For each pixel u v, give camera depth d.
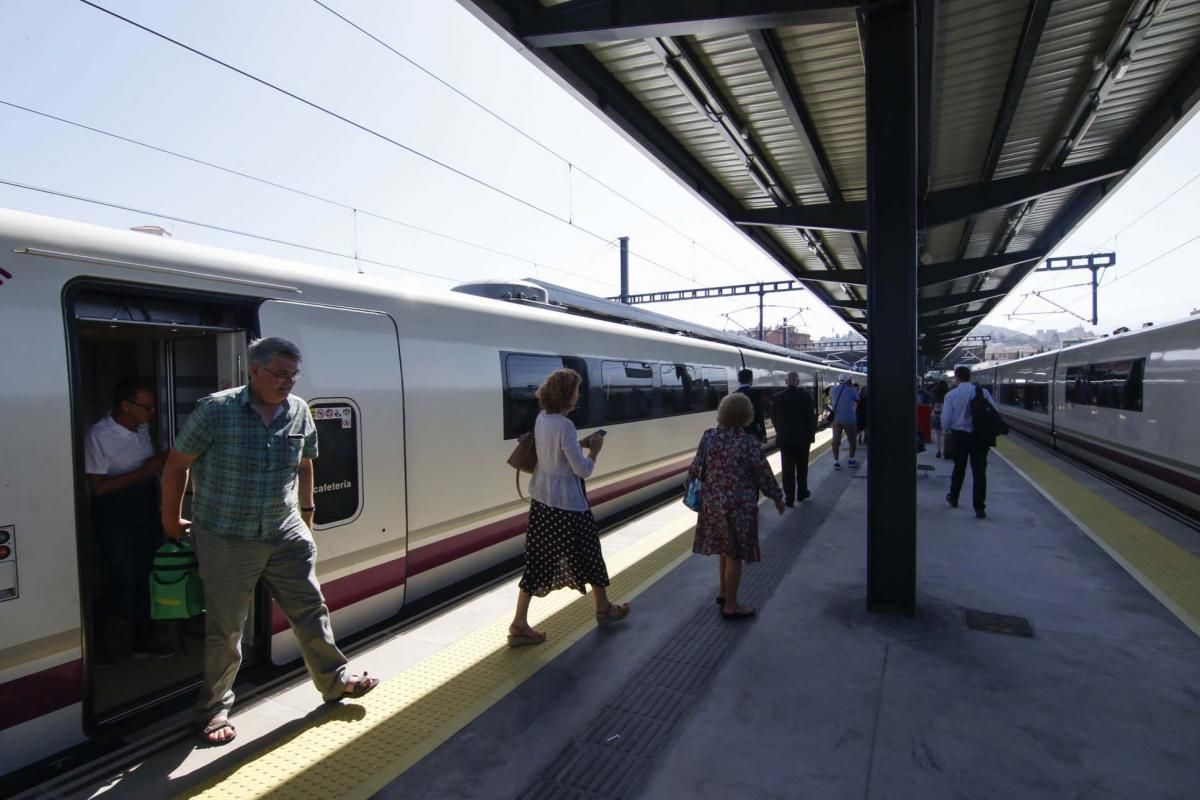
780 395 8.03
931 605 4.41
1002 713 3.00
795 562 5.50
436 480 4.73
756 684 3.32
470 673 3.53
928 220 9.21
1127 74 6.27
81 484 2.73
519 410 5.74
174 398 3.75
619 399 7.97
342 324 4.04
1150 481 8.91
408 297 4.64
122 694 3.13
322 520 3.81
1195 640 3.80
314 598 3.10
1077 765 2.60
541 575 3.83
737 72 6.00
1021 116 7.11
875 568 4.29
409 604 4.98
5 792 2.62
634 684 3.35
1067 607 4.36
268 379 2.82
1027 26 4.93
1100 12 5.13
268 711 3.23
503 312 5.80
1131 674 3.37
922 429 12.82
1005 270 17.75
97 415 3.73
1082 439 12.28
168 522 2.80
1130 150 8.02
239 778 2.64
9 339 2.55
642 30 4.48
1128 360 9.88
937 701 3.12
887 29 4.16
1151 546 5.88
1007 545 5.95
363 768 2.68
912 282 4.15
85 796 2.57
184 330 3.36
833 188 9.11
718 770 2.61
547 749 2.78
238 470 2.77
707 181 8.78
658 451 9.03
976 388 7.28
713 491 4.20
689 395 10.22
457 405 4.96
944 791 2.46
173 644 3.60
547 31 4.64
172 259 3.18
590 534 3.94
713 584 4.96
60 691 2.68
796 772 2.59
